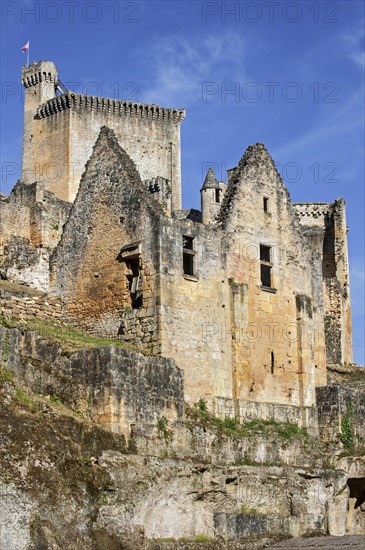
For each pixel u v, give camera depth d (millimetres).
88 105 96938
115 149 44781
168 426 38094
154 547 34281
